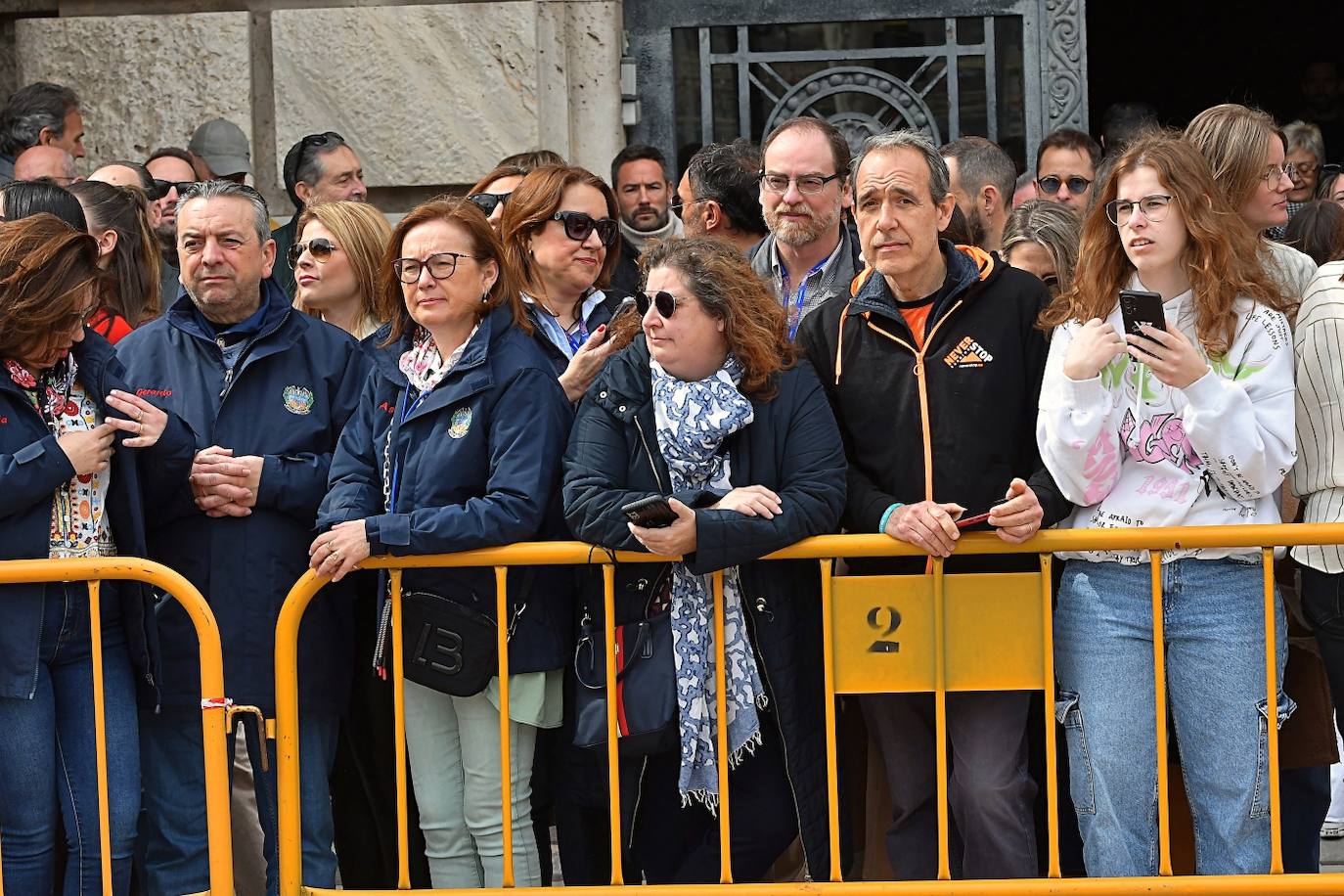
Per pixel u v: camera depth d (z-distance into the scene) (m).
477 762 6.19
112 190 7.44
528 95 10.68
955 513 5.82
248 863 6.94
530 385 6.10
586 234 6.98
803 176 7.32
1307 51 18.09
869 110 11.09
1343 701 6.05
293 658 5.93
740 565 5.99
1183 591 5.86
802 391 6.07
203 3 10.81
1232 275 5.81
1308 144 11.53
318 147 9.79
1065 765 6.61
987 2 10.95
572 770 6.38
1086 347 5.78
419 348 6.32
